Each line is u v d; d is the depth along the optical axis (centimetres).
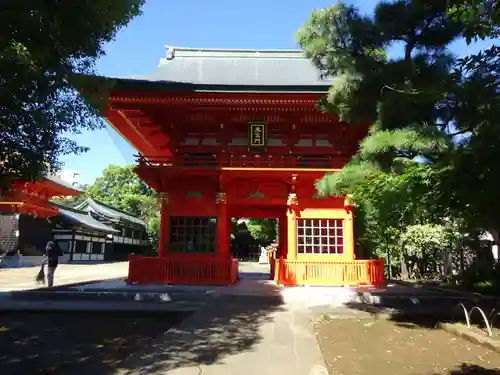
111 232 5400
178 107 1745
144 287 1584
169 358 706
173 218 1809
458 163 737
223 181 1759
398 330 991
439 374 630
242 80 1844
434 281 2081
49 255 1686
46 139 727
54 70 685
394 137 798
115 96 1611
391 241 2200
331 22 1048
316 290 1521
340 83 1037
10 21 605
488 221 893
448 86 804
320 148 1838
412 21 984
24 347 834
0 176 752
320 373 626
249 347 786
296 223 1789
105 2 746
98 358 751
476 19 571
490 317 1097
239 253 6197
